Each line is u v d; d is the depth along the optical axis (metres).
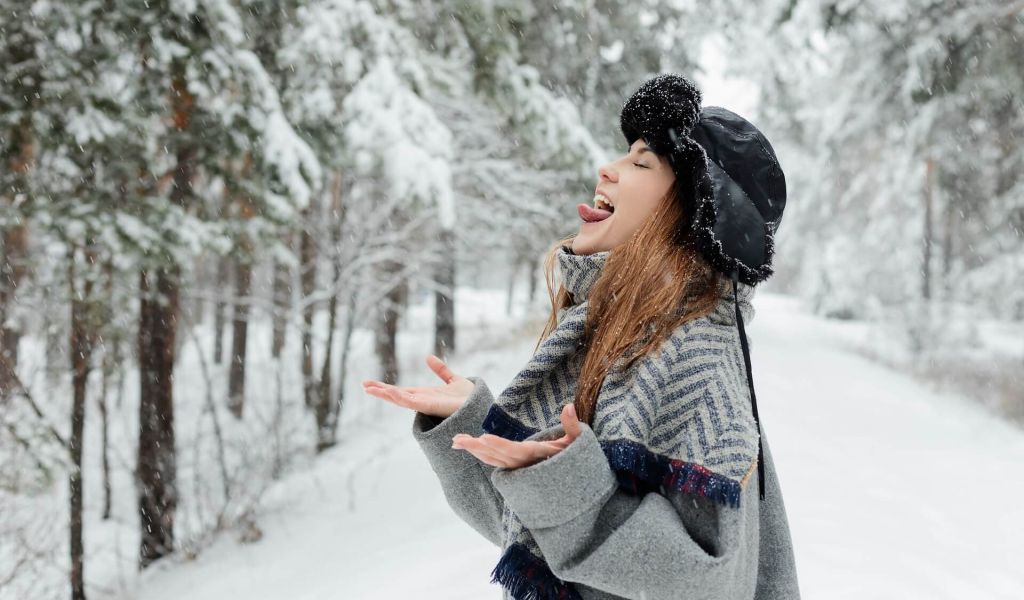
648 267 1.07
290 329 13.78
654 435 0.98
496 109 9.05
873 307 27.48
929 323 18.25
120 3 5.95
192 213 7.32
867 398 12.23
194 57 6.04
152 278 7.54
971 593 4.11
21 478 5.78
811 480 6.72
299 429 10.59
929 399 12.55
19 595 5.84
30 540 6.35
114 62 6.23
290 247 11.27
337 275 11.03
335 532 6.88
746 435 0.95
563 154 8.93
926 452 8.36
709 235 1.05
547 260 1.35
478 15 8.02
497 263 13.72
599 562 0.92
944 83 10.70
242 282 13.12
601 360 1.04
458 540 5.64
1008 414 11.07
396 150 6.52
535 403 1.14
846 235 30.36
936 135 11.62
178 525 7.94
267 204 6.87
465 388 1.38
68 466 6.00
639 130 1.14
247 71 6.28
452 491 1.32
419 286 14.10
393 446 10.02
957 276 20.03
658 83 1.13
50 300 7.43
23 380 7.75
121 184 6.57
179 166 7.07
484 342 17.56
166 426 7.68
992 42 10.29
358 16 6.82
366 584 4.93
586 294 1.17
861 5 10.47
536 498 0.92
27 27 6.08
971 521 5.72
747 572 1.01
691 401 0.98
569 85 12.58
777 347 19.17
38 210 6.14
